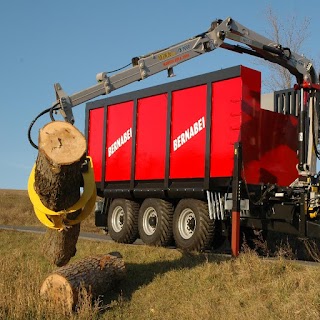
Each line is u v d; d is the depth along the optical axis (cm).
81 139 603
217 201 1125
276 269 774
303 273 729
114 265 843
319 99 1108
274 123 1156
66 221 666
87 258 833
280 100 1252
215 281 785
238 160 1021
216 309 701
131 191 1352
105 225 1488
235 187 1013
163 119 1272
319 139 1105
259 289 717
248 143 1095
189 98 1202
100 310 761
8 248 1320
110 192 1433
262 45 1138
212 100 1145
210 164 1130
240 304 699
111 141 1452
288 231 1019
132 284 861
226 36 1091
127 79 936
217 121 1128
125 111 1409
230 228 1134
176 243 1191
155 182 1289
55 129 602
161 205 1260
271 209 1050
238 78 1097
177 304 755
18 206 2945
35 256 1142
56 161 583
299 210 1001
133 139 1363
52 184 612
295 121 1209
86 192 659
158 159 1277
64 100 837
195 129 1177
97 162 1499
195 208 1150
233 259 869
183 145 1205
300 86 1105
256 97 1116
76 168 608
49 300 746
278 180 1157
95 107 1521
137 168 1345
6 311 741
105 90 898
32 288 786
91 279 776
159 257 1008
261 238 1068
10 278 900
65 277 741
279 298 683
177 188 1202
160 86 1283
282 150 1170
